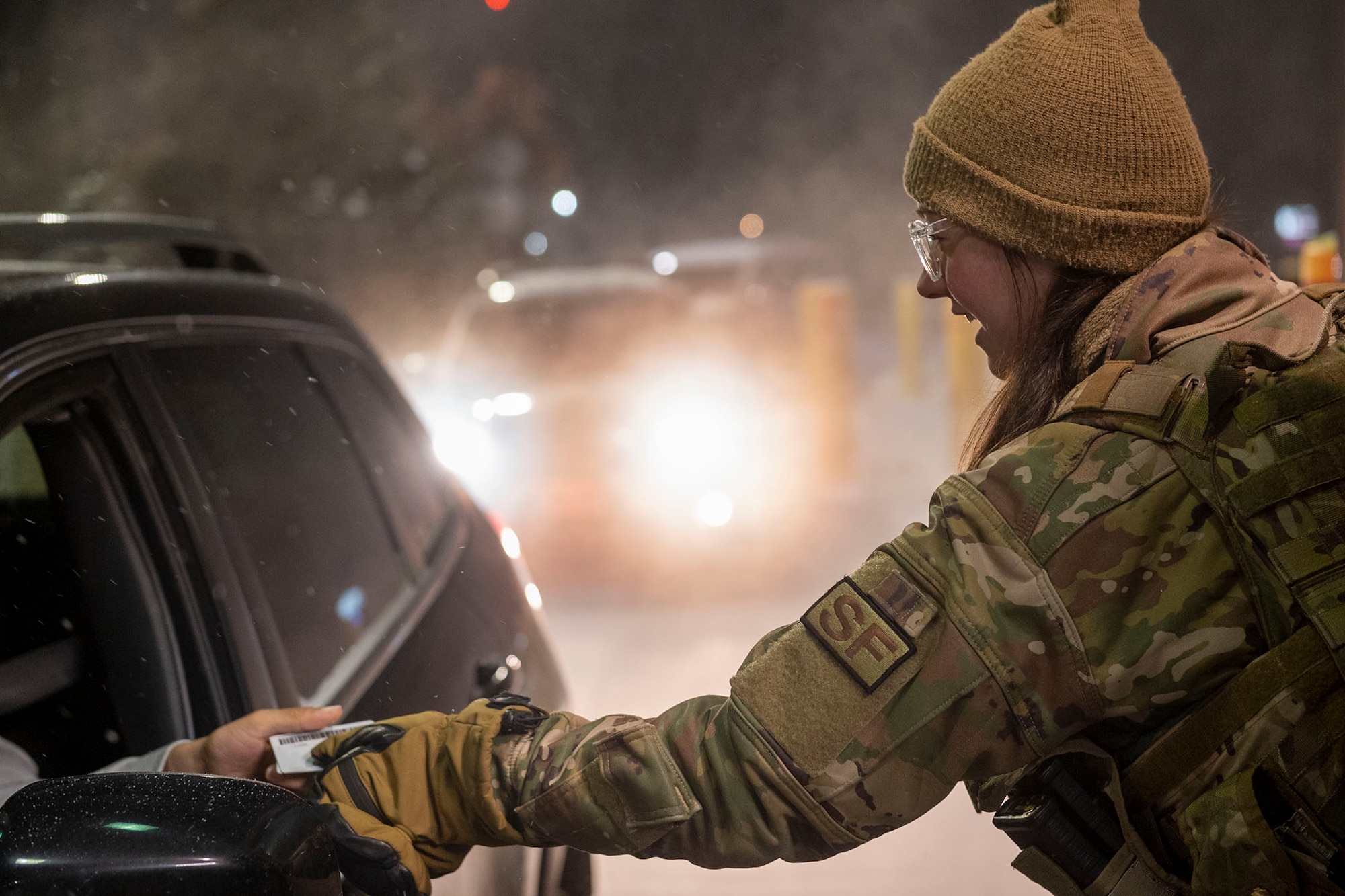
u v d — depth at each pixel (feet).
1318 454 3.48
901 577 3.68
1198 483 3.54
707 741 3.83
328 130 49.14
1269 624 3.48
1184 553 3.53
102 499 5.06
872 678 3.62
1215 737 3.48
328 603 5.97
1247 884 3.37
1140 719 3.59
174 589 5.09
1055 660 3.55
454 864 4.42
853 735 3.63
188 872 3.25
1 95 44.39
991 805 4.12
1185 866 3.62
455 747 4.27
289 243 48.29
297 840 3.46
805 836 3.77
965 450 4.48
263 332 6.67
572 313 24.50
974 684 3.57
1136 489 3.58
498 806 4.12
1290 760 3.39
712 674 17.35
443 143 51.90
